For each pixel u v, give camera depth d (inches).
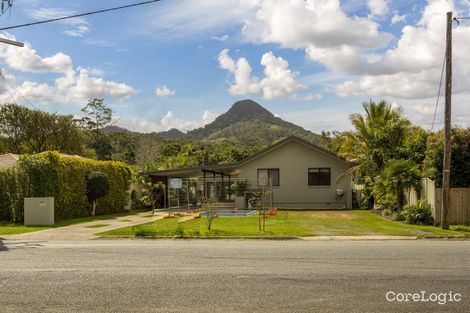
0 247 519.8
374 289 293.1
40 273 354.0
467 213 737.0
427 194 781.3
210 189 1299.2
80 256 439.8
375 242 551.8
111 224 809.5
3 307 260.2
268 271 353.1
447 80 668.7
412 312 246.1
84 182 1037.2
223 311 248.5
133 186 1348.4
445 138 674.8
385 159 1034.1
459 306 256.7
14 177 846.5
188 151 2251.5
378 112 1232.2
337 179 1274.6
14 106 1856.5
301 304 260.5
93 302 268.5
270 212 994.1
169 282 318.0
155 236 629.0
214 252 459.5
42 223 802.2
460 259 403.5
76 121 2107.5
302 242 557.6
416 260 398.9
